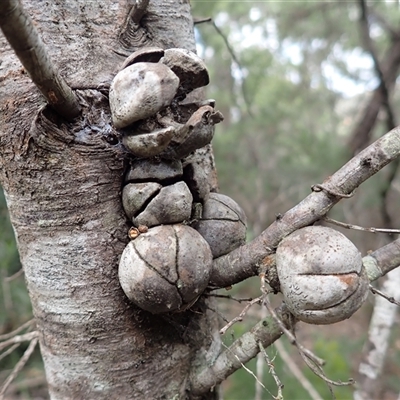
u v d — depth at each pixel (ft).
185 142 0.35
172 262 0.34
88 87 0.37
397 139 0.34
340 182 0.35
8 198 0.39
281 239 0.36
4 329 1.10
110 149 0.37
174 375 0.42
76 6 0.38
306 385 0.68
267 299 0.33
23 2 0.37
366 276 0.35
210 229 0.40
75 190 0.37
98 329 0.39
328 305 0.33
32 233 0.39
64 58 0.37
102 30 0.39
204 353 0.44
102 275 0.38
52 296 0.39
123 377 0.40
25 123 0.36
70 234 0.38
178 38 0.44
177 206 0.36
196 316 0.43
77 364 0.40
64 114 0.35
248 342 0.39
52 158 0.36
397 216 1.70
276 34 1.79
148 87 0.33
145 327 0.40
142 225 0.36
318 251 0.33
